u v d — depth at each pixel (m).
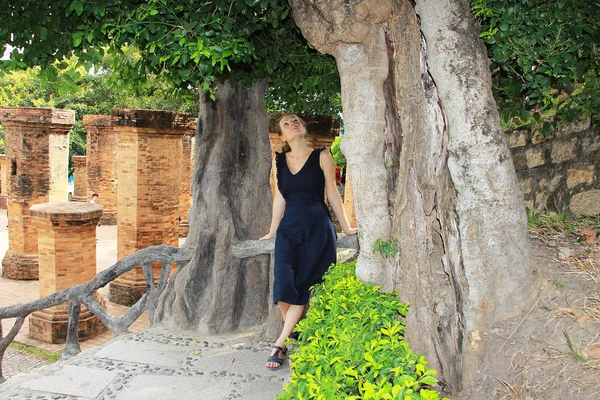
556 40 2.98
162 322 5.65
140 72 5.66
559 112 3.93
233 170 5.89
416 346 2.91
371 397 1.87
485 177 2.78
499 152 2.79
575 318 2.67
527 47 3.01
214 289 5.55
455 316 2.86
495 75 3.98
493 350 2.74
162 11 3.49
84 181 22.47
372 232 3.30
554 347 2.58
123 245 10.98
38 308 5.92
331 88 6.53
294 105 9.32
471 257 2.80
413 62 2.99
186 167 18.86
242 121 5.96
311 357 2.39
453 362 2.84
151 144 10.68
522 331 2.73
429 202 2.96
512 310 2.82
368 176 3.29
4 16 3.97
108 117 19.75
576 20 2.97
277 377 4.32
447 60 2.79
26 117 12.56
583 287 2.86
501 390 2.59
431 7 2.80
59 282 9.38
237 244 5.66
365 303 2.81
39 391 3.99
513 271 2.81
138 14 3.52
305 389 2.17
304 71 6.23
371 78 3.24
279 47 5.47
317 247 4.23
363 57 3.24
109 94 22.17
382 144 3.30
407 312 2.99
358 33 3.16
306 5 3.34
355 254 5.96
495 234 2.79
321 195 4.40
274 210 4.62
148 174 10.72
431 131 2.93
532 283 2.86
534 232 3.71
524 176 4.43
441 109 2.89
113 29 3.60
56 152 13.39
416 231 3.01
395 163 3.32
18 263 13.32
